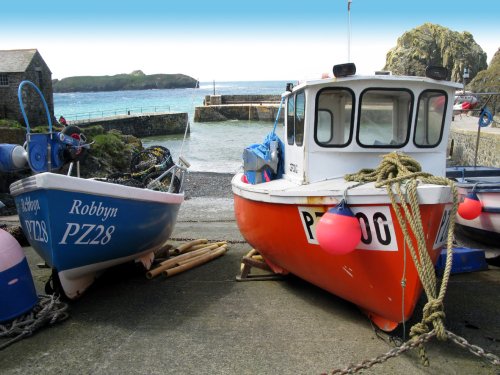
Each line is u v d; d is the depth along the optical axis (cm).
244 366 344
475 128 1791
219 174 1780
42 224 412
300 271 458
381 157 424
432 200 328
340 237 335
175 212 589
